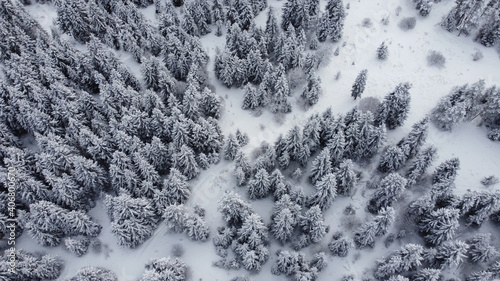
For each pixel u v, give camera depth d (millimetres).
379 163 59719
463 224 54250
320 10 83500
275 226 50938
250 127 66750
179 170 57938
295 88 70562
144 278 45906
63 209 52312
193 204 58469
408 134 59750
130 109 59906
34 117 58312
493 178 57656
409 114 66812
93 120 58844
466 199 50781
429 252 48750
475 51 74250
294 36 70125
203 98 63688
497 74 71062
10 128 63375
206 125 57969
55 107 60094
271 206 57562
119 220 50781
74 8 75250
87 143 55906
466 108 60875
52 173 52406
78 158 52531
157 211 54250
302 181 59844
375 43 76875
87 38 78688
